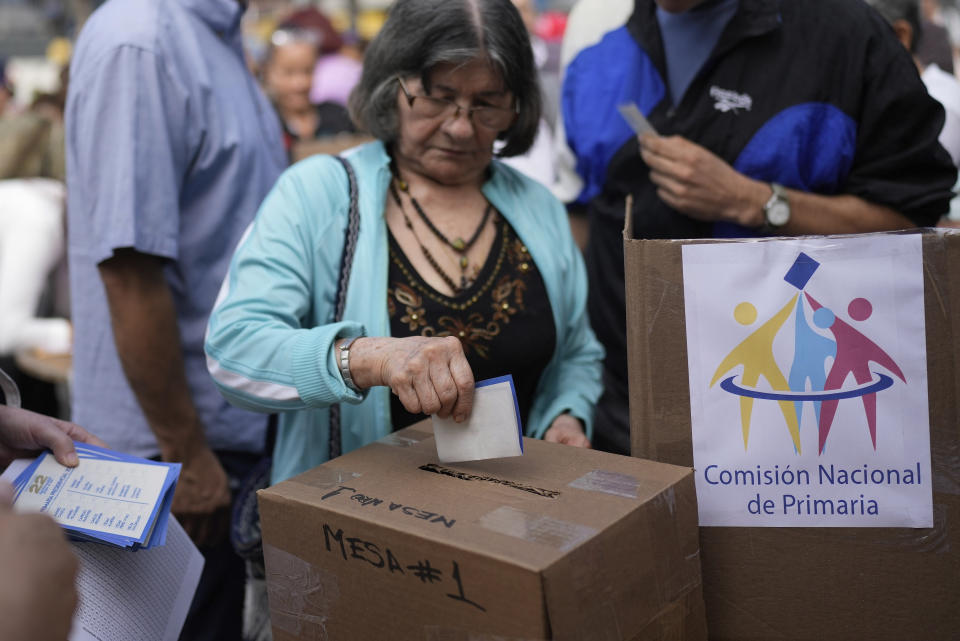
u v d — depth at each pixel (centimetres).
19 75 797
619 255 186
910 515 102
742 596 106
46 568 59
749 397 103
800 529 104
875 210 168
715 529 105
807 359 102
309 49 403
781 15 168
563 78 203
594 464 105
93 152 155
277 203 137
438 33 131
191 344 171
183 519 169
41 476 109
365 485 101
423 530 89
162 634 108
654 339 104
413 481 102
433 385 104
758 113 168
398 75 136
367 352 113
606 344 191
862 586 104
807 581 104
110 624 100
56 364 275
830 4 168
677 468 102
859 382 101
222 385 124
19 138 292
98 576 102
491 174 153
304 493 99
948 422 100
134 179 153
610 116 185
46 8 1316
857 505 102
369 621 94
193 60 164
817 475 103
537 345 144
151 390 161
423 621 89
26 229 282
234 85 174
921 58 247
